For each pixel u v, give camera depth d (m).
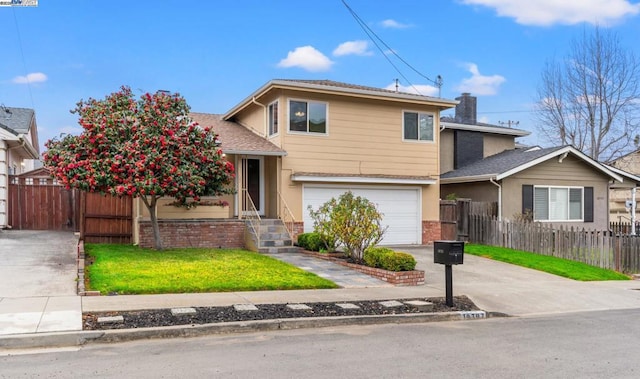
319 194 18.61
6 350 6.77
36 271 11.35
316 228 15.05
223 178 14.44
